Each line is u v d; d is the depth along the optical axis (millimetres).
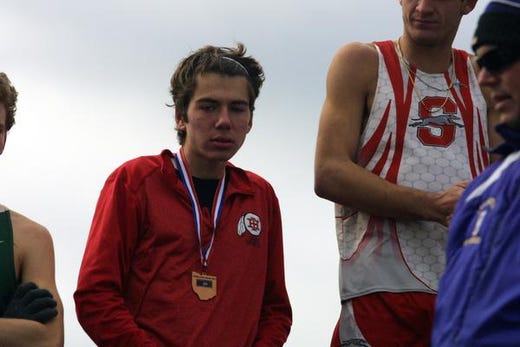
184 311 12742
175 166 13359
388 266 12703
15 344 12062
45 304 12359
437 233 12672
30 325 12156
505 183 8031
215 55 13492
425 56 13148
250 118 13797
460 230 8430
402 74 13078
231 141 13219
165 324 12695
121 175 13102
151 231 12922
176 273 12828
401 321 12602
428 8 12891
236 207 13422
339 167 12672
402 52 13250
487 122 13258
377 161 12867
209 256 13039
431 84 13070
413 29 13000
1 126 12953
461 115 13000
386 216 12711
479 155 13008
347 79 13062
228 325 12938
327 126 12914
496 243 7812
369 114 12992
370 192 12508
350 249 12992
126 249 12859
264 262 13508
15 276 12656
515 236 7711
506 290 7605
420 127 12875
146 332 12664
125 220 12875
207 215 13195
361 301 12789
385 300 12641
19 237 12828
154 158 13383
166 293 12758
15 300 12383
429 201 12383
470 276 7891
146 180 13094
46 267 12805
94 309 12617
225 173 13625
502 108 8266
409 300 12586
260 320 13625
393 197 12453
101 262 12719
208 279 12953
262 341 13375
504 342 7504
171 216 13000
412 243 12703
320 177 12773
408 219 12656
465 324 7785
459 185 12391
